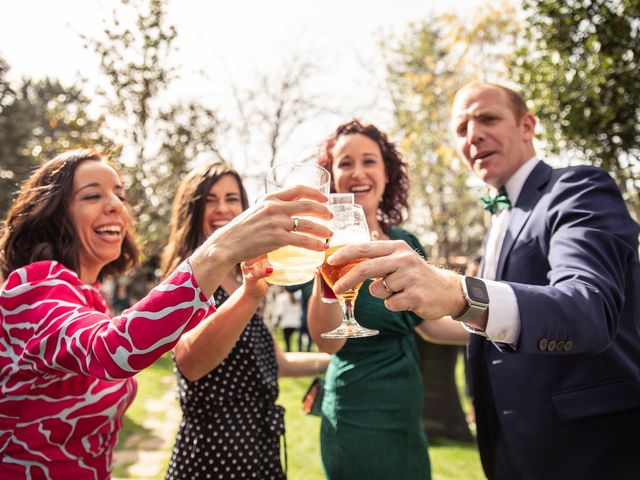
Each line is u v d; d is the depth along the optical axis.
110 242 1.80
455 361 5.54
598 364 1.64
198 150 9.88
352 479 2.21
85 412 1.53
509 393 1.78
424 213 17.33
